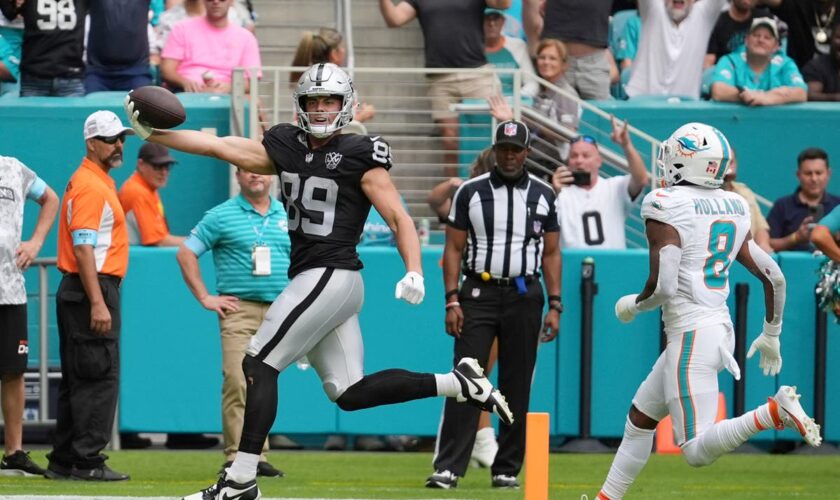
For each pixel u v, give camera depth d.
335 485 27.44
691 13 44.38
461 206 27.53
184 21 42.03
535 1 43.97
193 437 35.56
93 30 41.06
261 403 20.33
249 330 28.67
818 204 38.19
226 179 39.41
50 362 36.38
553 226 28.03
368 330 34.53
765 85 42.66
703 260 20.38
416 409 34.72
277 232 28.84
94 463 27.72
